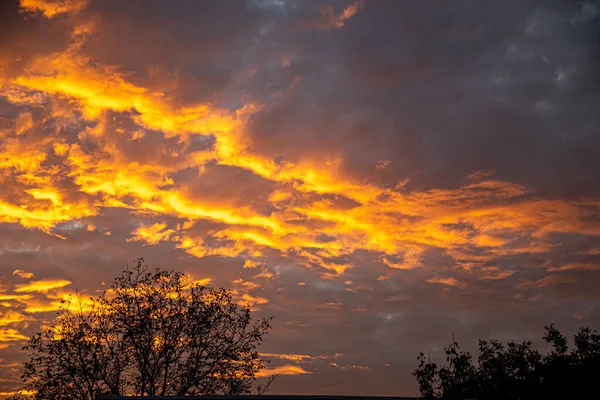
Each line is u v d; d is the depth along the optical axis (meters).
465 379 24.64
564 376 23.39
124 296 29.00
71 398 26.72
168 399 11.33
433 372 24.92
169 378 27.88
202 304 29.06
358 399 12.30
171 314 28.70
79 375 26.95
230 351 28.61
